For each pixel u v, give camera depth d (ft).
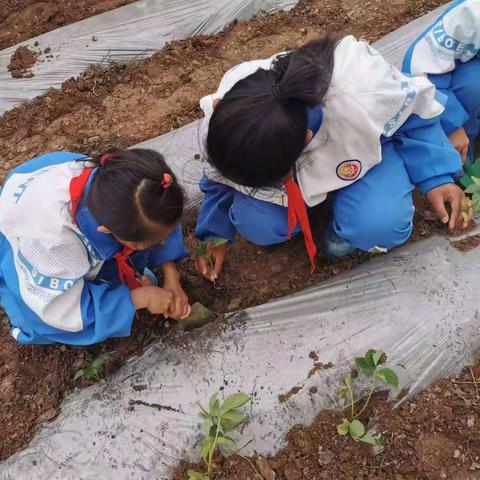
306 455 5.49
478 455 5.31
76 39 9.47
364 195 5.71
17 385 6.19
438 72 6.24
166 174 4.66
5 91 9.10
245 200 5.86
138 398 5.88
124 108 8.61
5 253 5.74
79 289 5.38
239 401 5.11
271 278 6.55
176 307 5.81
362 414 5.64
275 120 4.25
